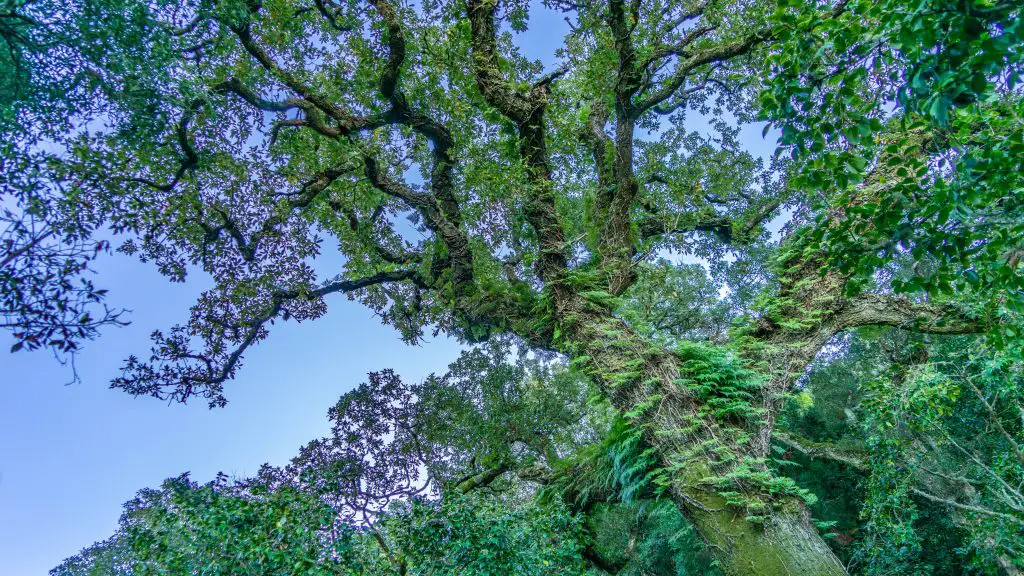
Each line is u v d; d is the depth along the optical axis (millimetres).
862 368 13516
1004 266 3893
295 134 10523
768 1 8734
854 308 7777
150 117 5988
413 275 12023
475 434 11844
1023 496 8109
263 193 11328
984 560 8992
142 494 9289
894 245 4016
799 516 6070
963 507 8750
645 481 7391
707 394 7258
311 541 7035
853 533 12219
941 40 2965
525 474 11555
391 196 11695
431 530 7871
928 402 8523
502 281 10586
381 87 9805
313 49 10750
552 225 9406
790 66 3830
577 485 9961
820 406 13391
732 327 8484
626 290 9734
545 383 13633
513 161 9805
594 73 10164
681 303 13672
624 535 12352
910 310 7688
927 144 4488
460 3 10492
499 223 11531
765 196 12992
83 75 5215
